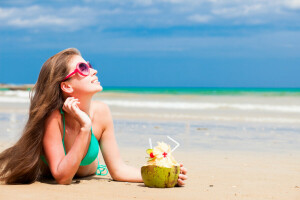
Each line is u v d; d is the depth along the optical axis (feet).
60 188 12.06
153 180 12.42
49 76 12.66
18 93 104.01
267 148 24.86
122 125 38.17
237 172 16.25
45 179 13.69
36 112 12.66
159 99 87.66
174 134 31.81
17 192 11.26
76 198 10.68
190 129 35.60
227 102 79.46
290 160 19.98
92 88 12.65
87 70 12.66
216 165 18.15
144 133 32.12
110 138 14.07
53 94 12.60
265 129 36.76
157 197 11.02
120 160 14.05
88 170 14.40
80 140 12.32
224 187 13.01
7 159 13.21
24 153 12.63
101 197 10.89
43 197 10.68
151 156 12.75
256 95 111.75
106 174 15.40
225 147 25.14
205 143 26.96
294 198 11.51
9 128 33.35
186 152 22.85
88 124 12.32
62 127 12.92
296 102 79.77
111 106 65.62
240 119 46.47
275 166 18.01
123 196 11.06
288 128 37.86
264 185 13.53
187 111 57.06
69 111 12.34
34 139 12.69
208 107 65.26
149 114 51.01
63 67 12.66
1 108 58.59
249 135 32.07
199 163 18.76
